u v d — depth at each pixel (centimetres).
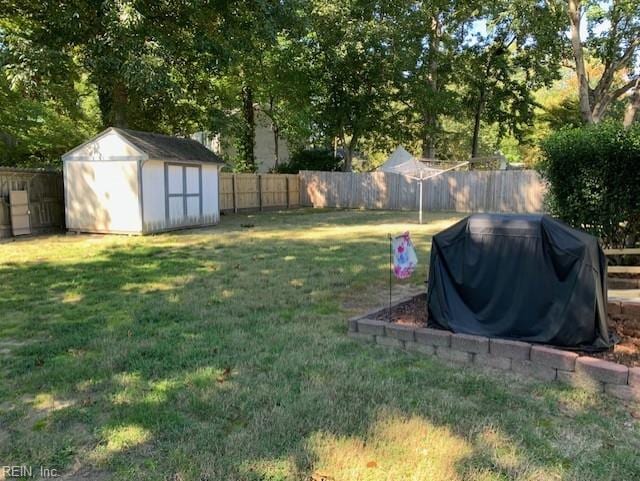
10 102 1571
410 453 235
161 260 812
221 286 616
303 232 1237
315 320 468
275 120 2530
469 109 2666
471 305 380
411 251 457
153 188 1192
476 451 237
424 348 375
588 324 337
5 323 465
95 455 238
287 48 2127
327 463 228
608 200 571
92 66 1206
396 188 2222
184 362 355
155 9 1279
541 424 264
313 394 299
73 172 1197
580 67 1906
